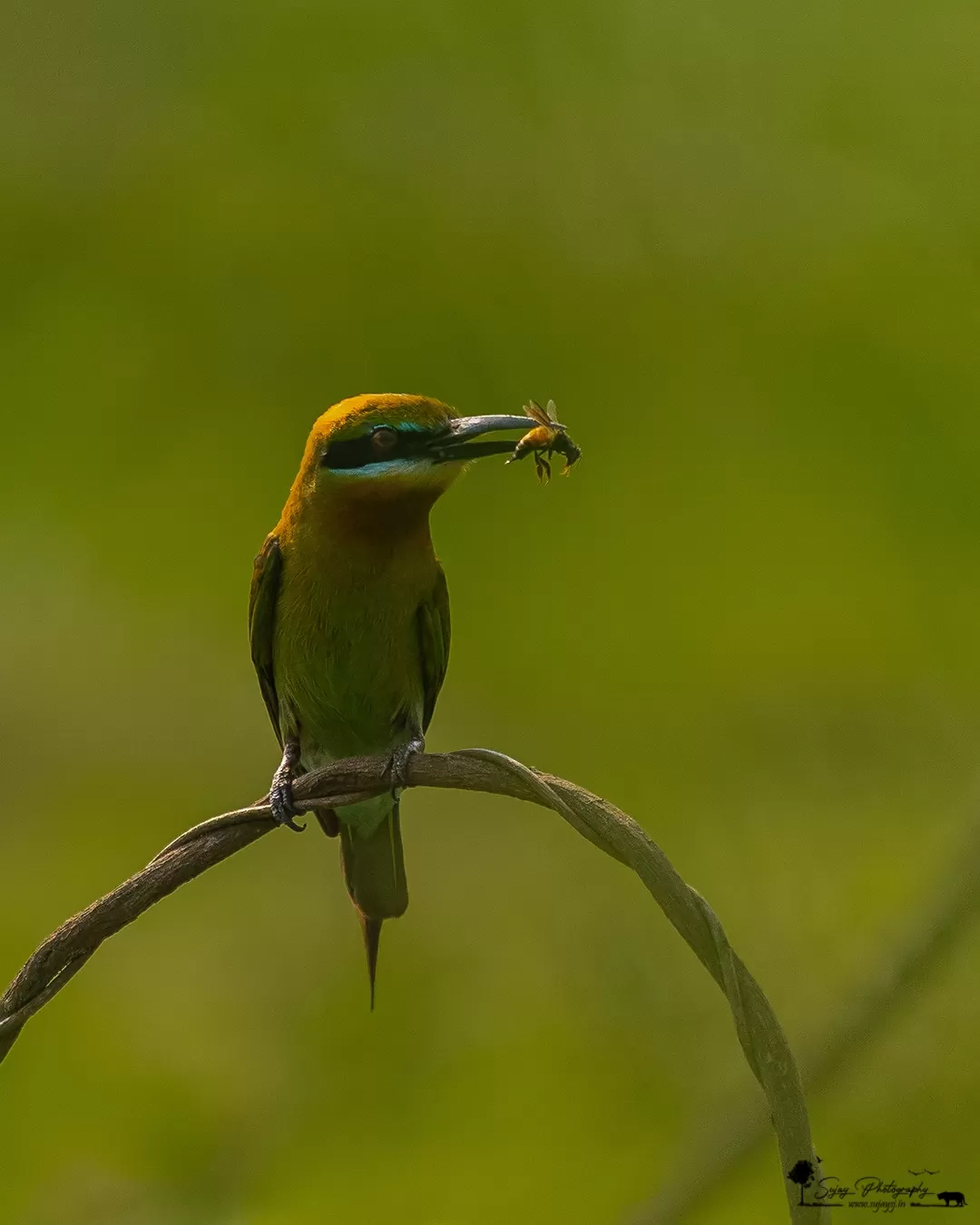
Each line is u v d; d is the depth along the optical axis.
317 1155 10.06
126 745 13.37
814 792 11.60
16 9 14.40
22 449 13.74
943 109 12.34
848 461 12.34
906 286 12.27
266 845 12.70
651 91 13.18
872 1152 8.80
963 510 11.92
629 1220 7.71
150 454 13.82
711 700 12.34
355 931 11.96
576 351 13.21
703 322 12.95
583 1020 10.65
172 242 13.99
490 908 11.74
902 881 10.50
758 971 10.31
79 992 11.17
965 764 11.30
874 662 12.00
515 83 13.48
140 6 14.22
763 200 12.82
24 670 13.35
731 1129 7.66
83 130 14.11
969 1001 8.82
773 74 12.82
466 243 13.51
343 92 13.87
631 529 12.91
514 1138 9.90
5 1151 10.16
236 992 11.39
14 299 13.82
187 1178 10.04
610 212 13.24
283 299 13.78
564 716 12.66
